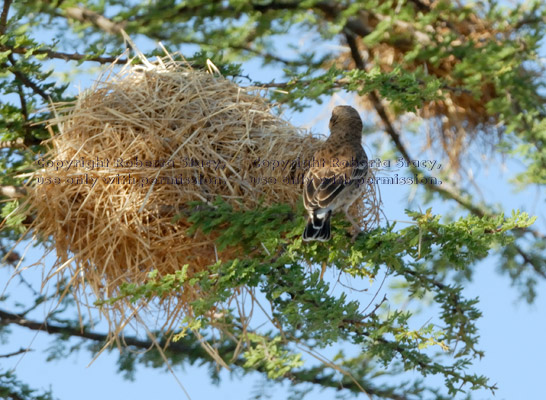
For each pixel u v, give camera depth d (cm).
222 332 1095
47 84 1211
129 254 999
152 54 1240
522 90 1310
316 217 948
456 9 1495
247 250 984
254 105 1130
